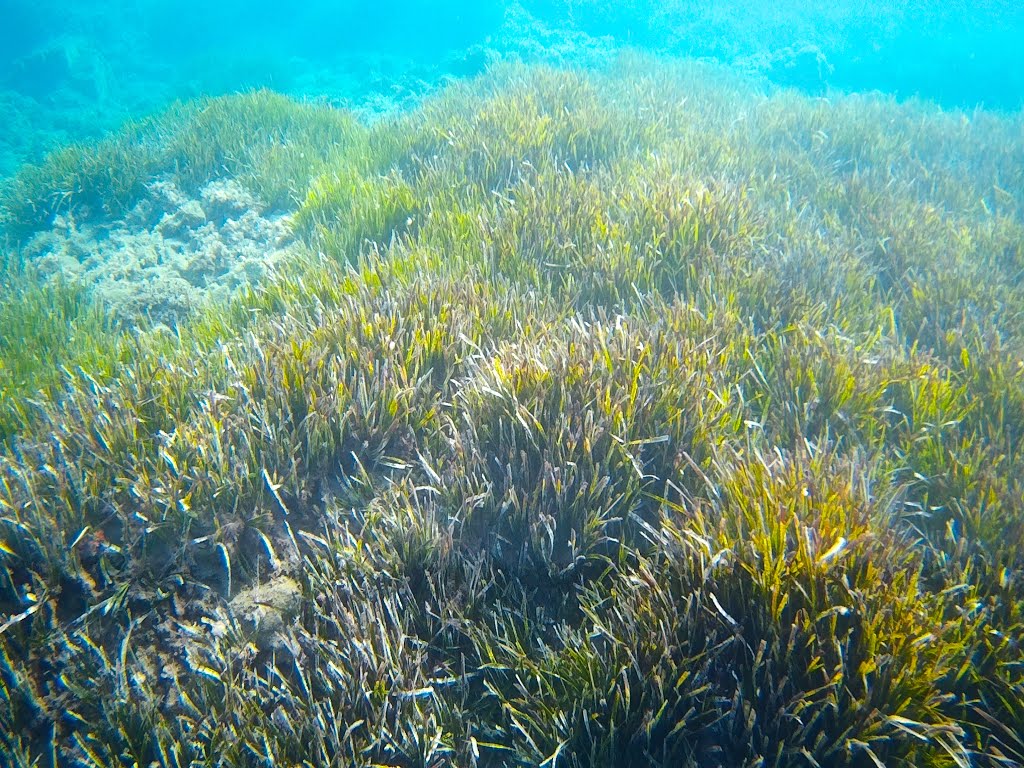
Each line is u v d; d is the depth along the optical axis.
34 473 1.07
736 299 1.48
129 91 6.79
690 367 1.20
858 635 0.82
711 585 0.88
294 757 0.85
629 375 1.14
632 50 4.47
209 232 2.46
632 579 0.92
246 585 1.02
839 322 1.48
